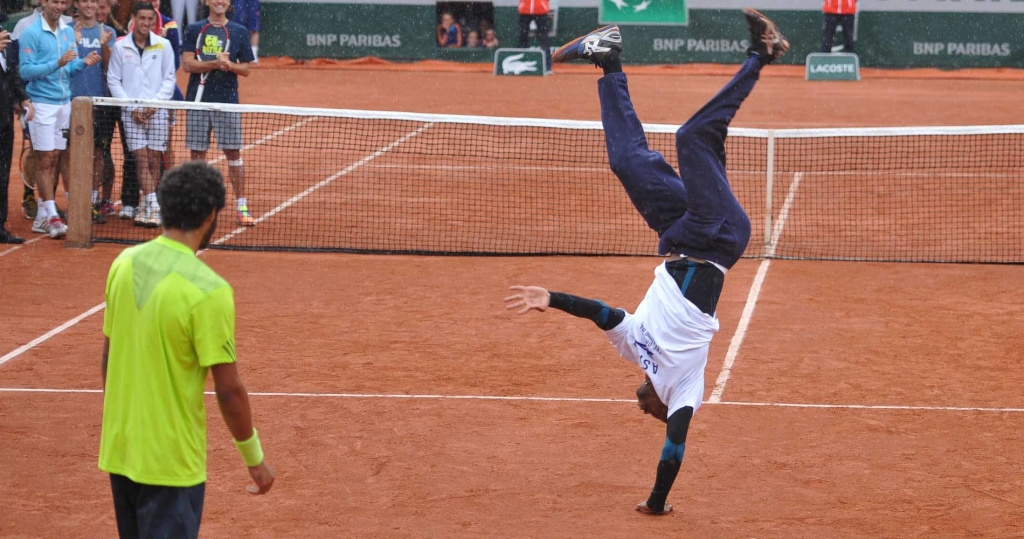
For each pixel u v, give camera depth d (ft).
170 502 32.17
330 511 46.50
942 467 51.34
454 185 123.13
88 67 98.22
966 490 48.78
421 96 196.75
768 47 44.01
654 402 47.09
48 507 46.47
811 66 230.07
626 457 52.65
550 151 143.54
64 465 50.93
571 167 134.10
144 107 94.84
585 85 219.41
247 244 96.53
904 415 57.93
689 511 46.83
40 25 93.61
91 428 55.52
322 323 74.33
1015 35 236.02
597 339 71.36
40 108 95.04
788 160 139.44
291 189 120.16
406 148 144.15
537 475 50.52
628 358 46.75
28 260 90.27
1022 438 54.75
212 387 62.44
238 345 69.10
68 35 95.09
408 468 51.11
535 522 45.62
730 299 80.74
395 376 63.87
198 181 32.01
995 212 111.45
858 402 59.88
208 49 98.32
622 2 243.60
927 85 221.25
